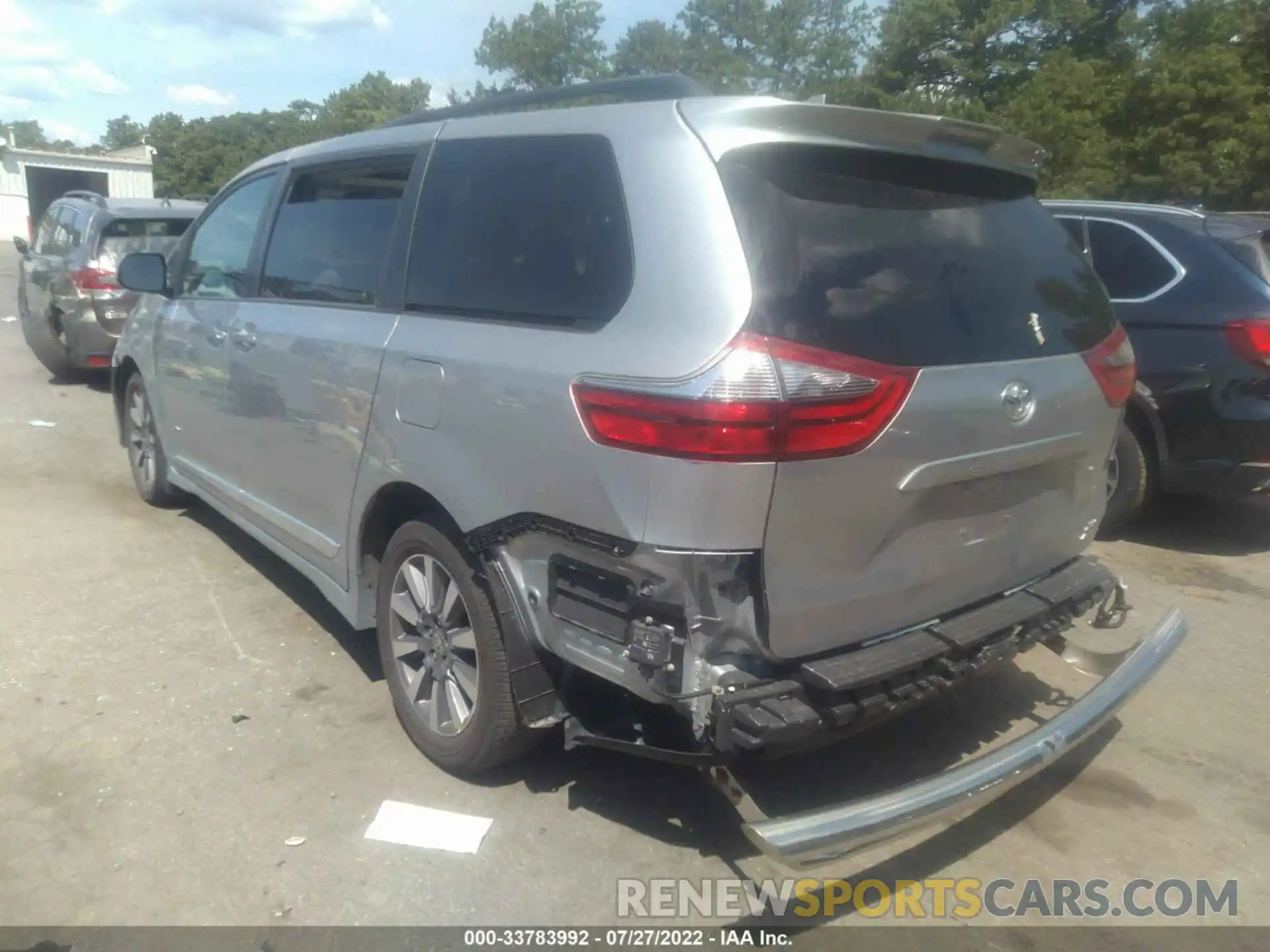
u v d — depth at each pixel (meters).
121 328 9.70
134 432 6.50
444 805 3.46
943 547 3.03
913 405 2.79
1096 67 30.08
